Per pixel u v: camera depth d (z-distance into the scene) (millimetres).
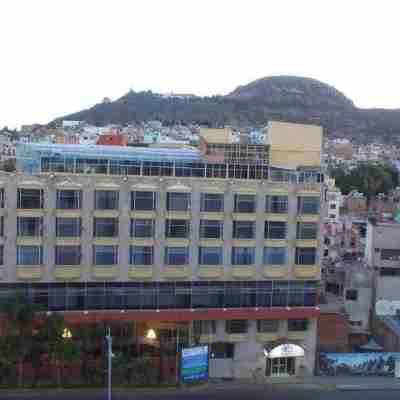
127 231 60750
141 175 61281
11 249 58406
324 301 77562
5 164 98625
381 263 81875
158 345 62219
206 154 63719
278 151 67312
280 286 64688
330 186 141750
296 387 61656
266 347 64562
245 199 63031
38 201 58625
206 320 63031
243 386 61438
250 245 63469
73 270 59719
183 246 61969
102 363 58062
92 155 60781
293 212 64312
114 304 61156
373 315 75625
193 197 61875
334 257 98375
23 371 57938
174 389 59344
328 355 65938
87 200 59688
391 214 129625
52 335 55531
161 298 62125
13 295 58219
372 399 58781
